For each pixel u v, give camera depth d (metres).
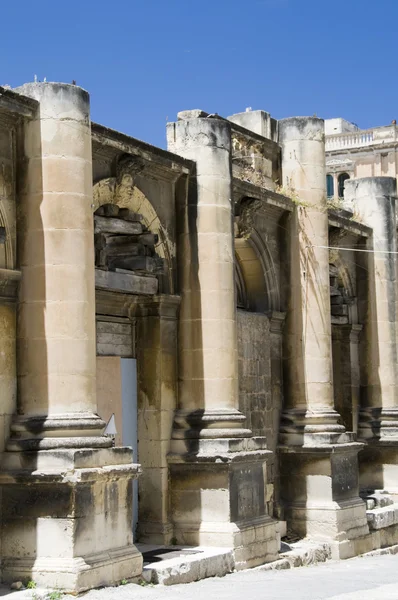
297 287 25.16
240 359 23.16
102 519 16.39
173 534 20.38
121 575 16.58
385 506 27.84
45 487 15.95
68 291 16.70
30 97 16.89
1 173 16.81
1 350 16.59
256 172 24.62
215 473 20.17
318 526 24.05
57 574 15.57
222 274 21.09
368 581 18.83
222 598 16.16
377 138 56.56
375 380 29.52
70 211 16.86
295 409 24.84
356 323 29.55
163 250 21.00
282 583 18.25
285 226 25.28
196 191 21.25
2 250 16.80
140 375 20.75
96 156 18.98
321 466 24.30
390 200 30.16
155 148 20.14
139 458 20.61
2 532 16.16
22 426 16.45
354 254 29.89
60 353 16.58
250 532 20.38
